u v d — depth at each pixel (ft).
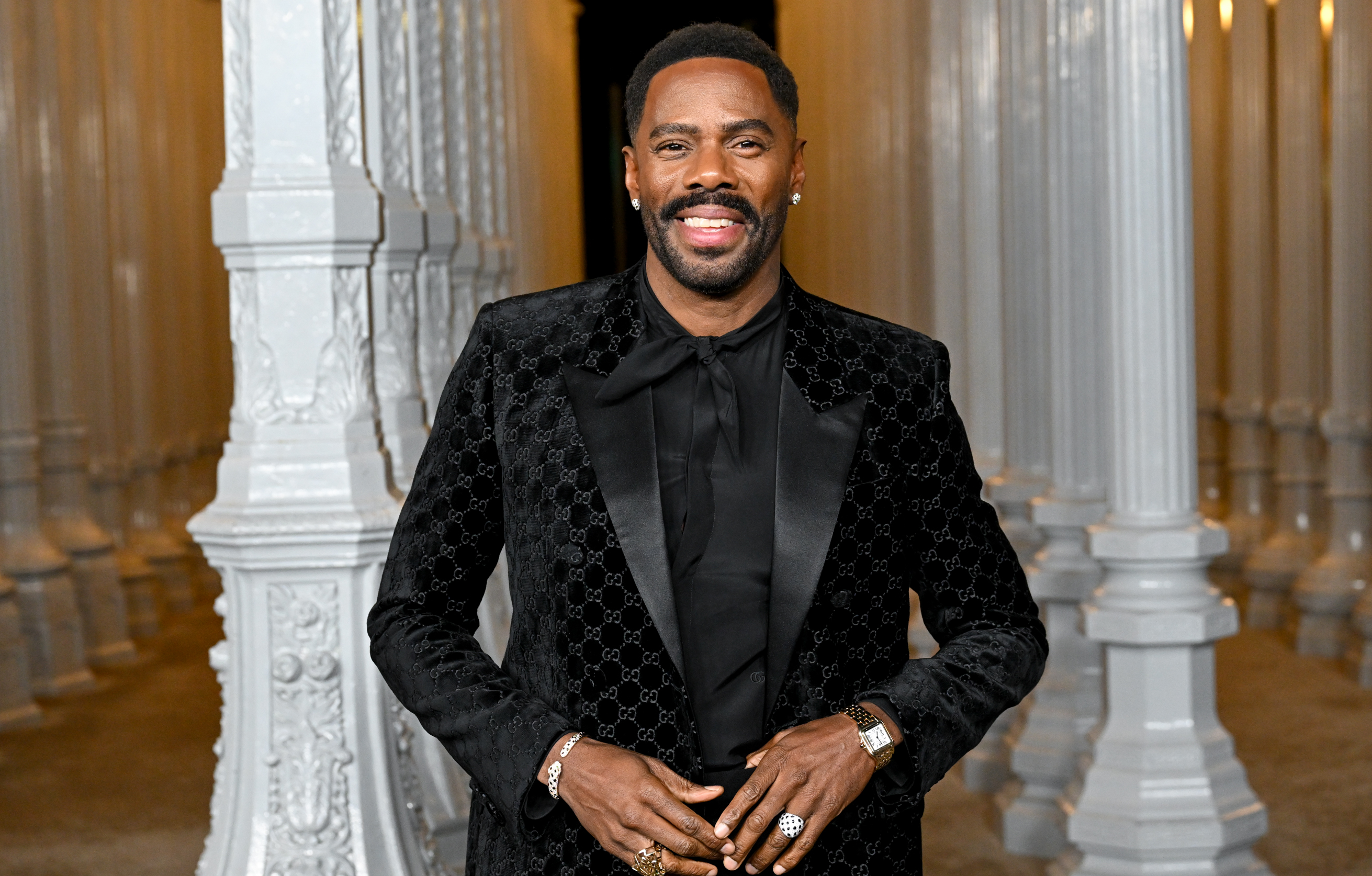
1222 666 25.89
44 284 27.66
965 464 6.30
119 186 31.86
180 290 37.14
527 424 6.02
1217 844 13.50
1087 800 13.91
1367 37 24.84
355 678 11.46
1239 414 32.14
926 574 6.31
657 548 5.68
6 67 24.91
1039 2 19.29
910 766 5.63
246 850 11.43
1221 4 34.88
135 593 30.68
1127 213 14.06
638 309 6.19
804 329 6.14
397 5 13.38
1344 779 19.10
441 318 16.48
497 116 23.13
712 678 5.69
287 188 11.48
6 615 23.54
